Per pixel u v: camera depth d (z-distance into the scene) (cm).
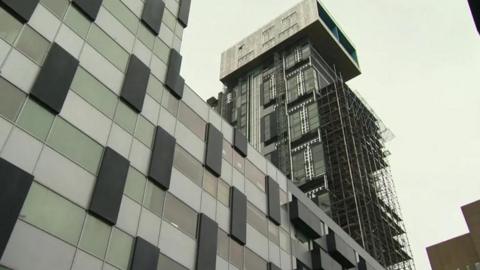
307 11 19438
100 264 2328
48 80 2505
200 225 3128
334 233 4919
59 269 2130
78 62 2761
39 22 2650
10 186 2047
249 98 18988
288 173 14588
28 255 2030
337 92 16050
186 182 3234
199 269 2923
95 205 2416
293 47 19250
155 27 3653
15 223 2008
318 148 14712
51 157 2350
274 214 4109
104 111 2822
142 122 3092
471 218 13850
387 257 11650
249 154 4259
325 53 19225
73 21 2903
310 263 4338
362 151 14075
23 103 2344
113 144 2767
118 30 3278
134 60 3253
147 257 2583
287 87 17775
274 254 3859
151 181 2908
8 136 2200
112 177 2592
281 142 15775
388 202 13275
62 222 2241
